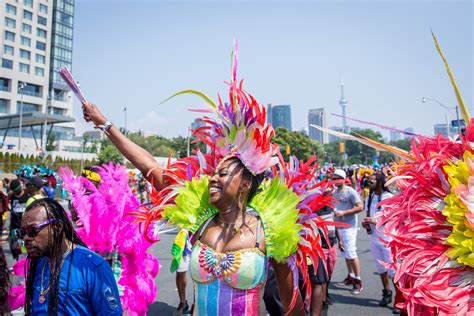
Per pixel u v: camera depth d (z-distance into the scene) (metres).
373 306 5.55
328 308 5.47
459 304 1.97
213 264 2.10
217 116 2.39
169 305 5.64
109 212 3.90
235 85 2.31
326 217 5.15
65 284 2.13
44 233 2.16
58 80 85.06
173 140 75.94
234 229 2.17
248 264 2.05
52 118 46.34
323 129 2.36
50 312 2.09
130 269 3.96
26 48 77.00
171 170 2.62
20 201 7.75
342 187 6.18
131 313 3.85
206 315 2.09
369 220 5.57
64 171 4.13
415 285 2.06
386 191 5.57
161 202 2.53
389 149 2.37
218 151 2.43
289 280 2.18
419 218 2.24
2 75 72.81
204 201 2.39
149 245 4.10
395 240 2.24
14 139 59.78
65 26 87.12
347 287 6.51
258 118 2.21
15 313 3.62
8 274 2.21
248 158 2.20
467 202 1.98
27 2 77.06
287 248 2.09
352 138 2.37
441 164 2.19
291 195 2.23
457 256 2.05
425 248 2.15
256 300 2.06
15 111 75.12
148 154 2.73
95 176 4.13
